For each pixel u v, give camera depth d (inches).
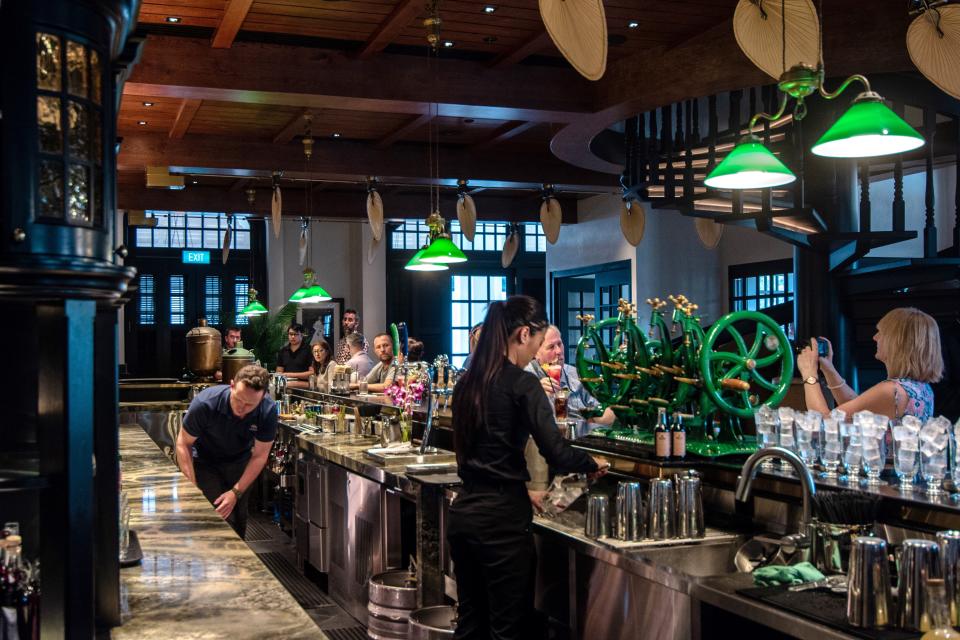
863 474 115.0
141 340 607.5
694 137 285.6
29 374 89.0
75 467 65.4
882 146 130.0
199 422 202.1
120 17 70.4
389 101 273.6
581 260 535.2
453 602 163.5
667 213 481.1
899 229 271.4
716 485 129.3
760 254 457.1
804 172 266.8
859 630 79.6
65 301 64.8
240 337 499.2
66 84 64.8
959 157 282.7
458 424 130.6
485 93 280.2
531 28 251.9
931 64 133.0
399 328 344.5
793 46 145.8
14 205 62.7
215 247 623.5
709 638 99.9
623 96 276.4
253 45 262.8
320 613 225.1
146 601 88.9
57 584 65.6
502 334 130.6
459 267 603.8
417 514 169.5
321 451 244.4
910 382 133.0
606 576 119.3
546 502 134.6
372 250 404.2
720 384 137.1
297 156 374.0
